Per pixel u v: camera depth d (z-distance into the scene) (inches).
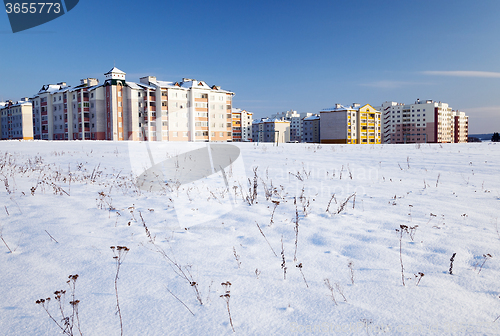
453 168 415.2
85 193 274.7
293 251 145.8
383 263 130.7
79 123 2386.8
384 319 91.7
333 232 170.9
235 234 170.6
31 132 3019.2
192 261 134.0
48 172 402.9
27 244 151.4
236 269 126.4
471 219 190.1
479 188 291.0
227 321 91.7
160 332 86.7
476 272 120.4
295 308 98.3
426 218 194.5
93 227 178.9
